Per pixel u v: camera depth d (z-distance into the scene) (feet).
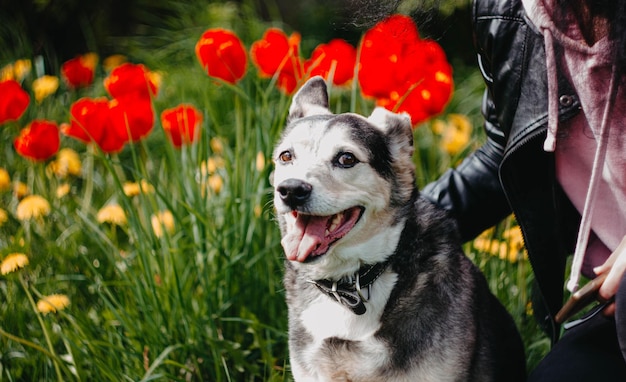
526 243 4.05
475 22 4.05
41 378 4.77
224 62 5.10
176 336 4.74
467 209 4.43
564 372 3.87
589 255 4.12
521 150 3.93
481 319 4.30
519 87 3.92
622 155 3.79
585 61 3.71
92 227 5.00
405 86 4.96
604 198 3.94
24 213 5.10
